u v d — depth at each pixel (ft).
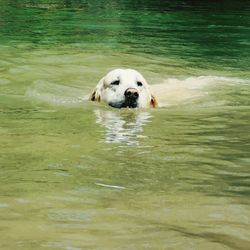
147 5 105.60
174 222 13.50
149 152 20.13
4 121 25.30
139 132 23.62
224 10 97.96
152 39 60.29
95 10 94.48
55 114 27.40
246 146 21.29
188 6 104.99
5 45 53.31
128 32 66.03
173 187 16.17
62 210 14.19
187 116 27.73
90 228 13.04
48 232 12.73
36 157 19.10
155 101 30.78
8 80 36.99
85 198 15.11
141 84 31.30
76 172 17.47
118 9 97.04
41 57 46.96
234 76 41.04
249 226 13.30
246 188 16.19
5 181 16.47
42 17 81.41
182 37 62.28
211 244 12.18
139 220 13.60
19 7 97.30
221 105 31.01
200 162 18.93
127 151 20.18
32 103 30.19
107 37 61.36
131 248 11.93
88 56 48.21
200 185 16.42
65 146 20.68
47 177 16.89
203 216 13.92
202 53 51.52
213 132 23.81
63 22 75.05
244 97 33.42
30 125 24.48
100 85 31.99
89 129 23.95
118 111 28.91
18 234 12.57
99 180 16.71
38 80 37.06
